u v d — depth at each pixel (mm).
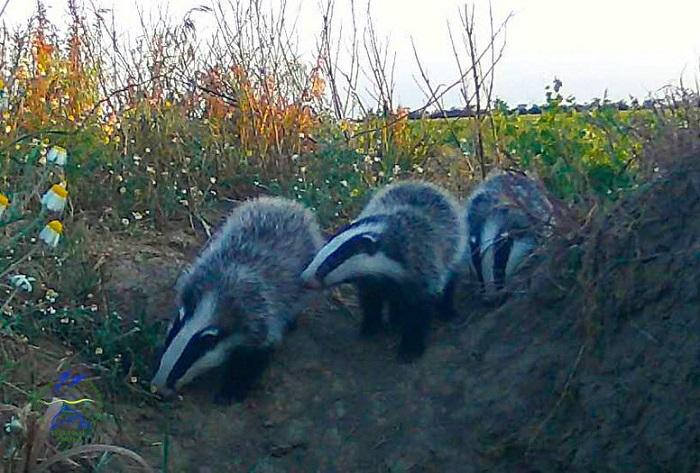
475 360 2551
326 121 3340
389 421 2480
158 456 2379
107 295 2609
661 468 2271
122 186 2949
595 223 2514
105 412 2400
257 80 3279
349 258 2572
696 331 2328
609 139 2789
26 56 3049
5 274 2385
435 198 2713
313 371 2572
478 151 3201
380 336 2656
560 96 3076
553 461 2367
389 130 3311
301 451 2451
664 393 2311
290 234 2672
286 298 2592
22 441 2211
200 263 2607
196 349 2475
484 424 2441
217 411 2488
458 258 2703
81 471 2271
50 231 2264
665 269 2396
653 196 2473
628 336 2393
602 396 2361
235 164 3166
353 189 3072
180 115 3188
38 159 2766
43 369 2398
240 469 2410
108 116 3146
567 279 2539
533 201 2713
